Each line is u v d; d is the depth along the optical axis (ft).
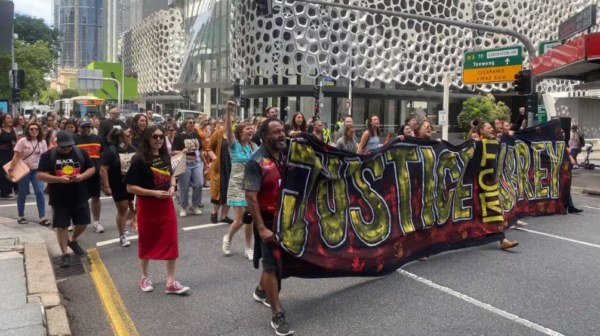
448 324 14.61
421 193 20.85
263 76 126.21
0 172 37.96
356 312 15.55
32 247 21.89
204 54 175.42
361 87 134.62
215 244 24.43
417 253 20.58
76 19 507.71
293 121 28.12
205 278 19.15
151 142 16.76
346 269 17.26
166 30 220.23
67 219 20.68
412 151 20.58
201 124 40.86
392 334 13.93
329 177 16.94
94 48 515.50
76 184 20.75
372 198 18.74
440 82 144.97
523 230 27.35
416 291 17.46
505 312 15.52
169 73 219.41
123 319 15.24
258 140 28.37
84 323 15.12
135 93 274.36
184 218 30.99
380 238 18.79
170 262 17.28
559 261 21.24
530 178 30.45
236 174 21.67
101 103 169.99
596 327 14.46
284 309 15.81
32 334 12.97
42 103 325.62
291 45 123.13
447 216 22.16
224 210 28.19
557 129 31.91
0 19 28.89
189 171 31.50
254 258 15.25
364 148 29.99
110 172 23.88
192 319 15.20
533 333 14.02
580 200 40.98
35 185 28.43
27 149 28.17
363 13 128.16
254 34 126.52
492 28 49.14
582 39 42.16
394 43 135.54
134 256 22.45
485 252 22.76
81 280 19.27
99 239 25.76
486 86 154.10
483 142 23.52
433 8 141.28
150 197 16.84
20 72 67.92
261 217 14.65
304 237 15.96
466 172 23.00
